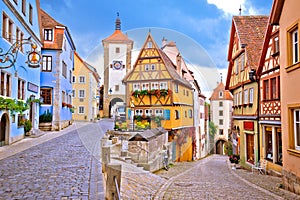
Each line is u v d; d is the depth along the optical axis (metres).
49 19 19.20
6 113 11.01
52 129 18.23
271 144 12.30
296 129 8.23
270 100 11.95
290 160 8.29
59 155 8.44
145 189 5.11
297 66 7.82
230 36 16.59
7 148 10.23
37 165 6.93
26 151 9.38
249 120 14.09
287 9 8.64
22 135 13.32
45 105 18.47
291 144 8.34
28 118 14.77
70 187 4.88
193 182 7.05
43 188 4.85
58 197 4.32
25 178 5.59
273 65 11.66
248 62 13.65
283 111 8.92
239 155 15.80
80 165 6.88
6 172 6.16
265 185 8.91
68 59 21.66
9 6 11.36
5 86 11.17
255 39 14.60
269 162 11.97
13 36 12.02
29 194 4.51
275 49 11.52
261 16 15.66
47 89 18.67
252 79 13.27
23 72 13.69
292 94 8.28
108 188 3.84
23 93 13.93
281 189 8.27
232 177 9.81
